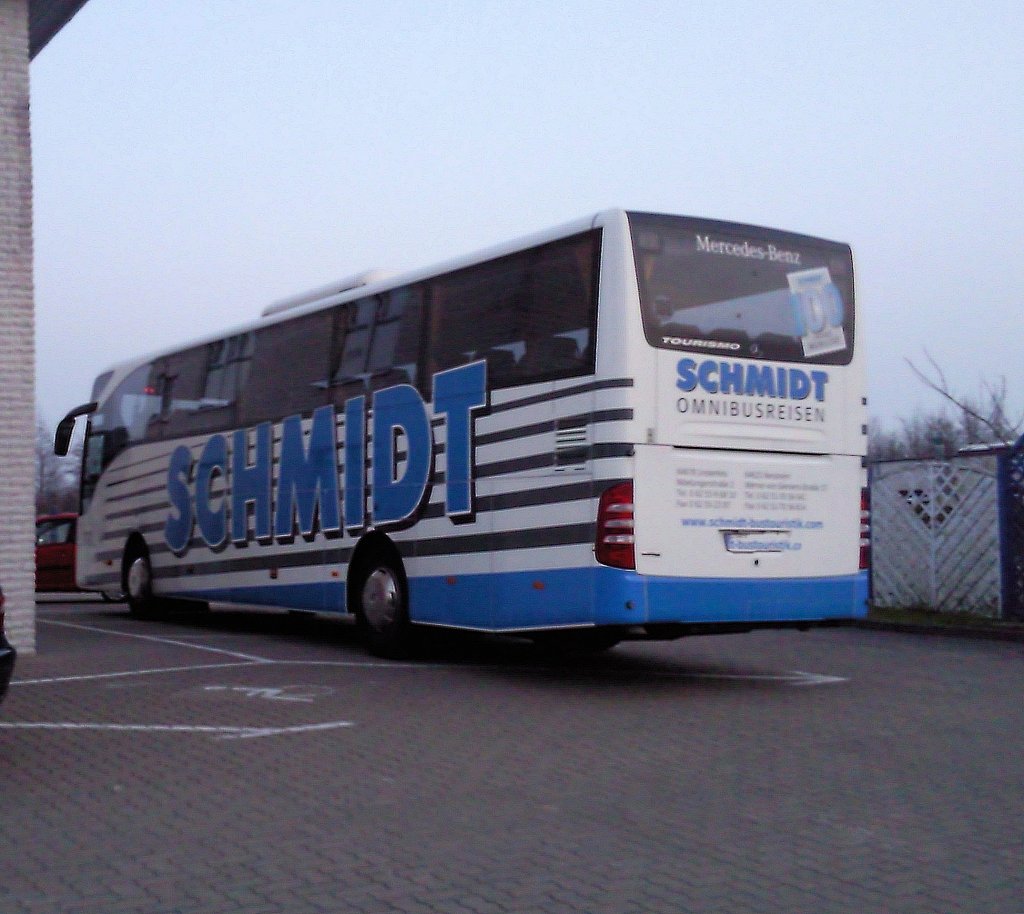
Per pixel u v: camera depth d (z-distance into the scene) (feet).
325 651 44.55
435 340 38.88
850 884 17.49
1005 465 52.80
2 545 41.52
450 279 38.55
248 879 17.51
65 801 21.98
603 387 32.22
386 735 27.96
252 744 26.96
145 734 28.02
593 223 33.17
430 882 17.40
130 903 16.47
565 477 33.27
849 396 35.76
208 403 53.11
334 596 43.70
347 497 42.96
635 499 31.94
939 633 50.72
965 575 54.80
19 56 42.04
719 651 45.47
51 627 55.67
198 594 53.11
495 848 19.10
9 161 41.68
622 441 31.89
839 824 20.63
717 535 33.12
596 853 18.86
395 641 40.52
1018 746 27.14
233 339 51.67
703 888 17.24
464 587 36.86
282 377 47.65
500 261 36.47
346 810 21.38
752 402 33.83
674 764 25.16
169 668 39.01
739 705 32.32
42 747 26.66
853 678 37.65
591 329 32.76
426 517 38.75
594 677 37.63
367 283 44.11
